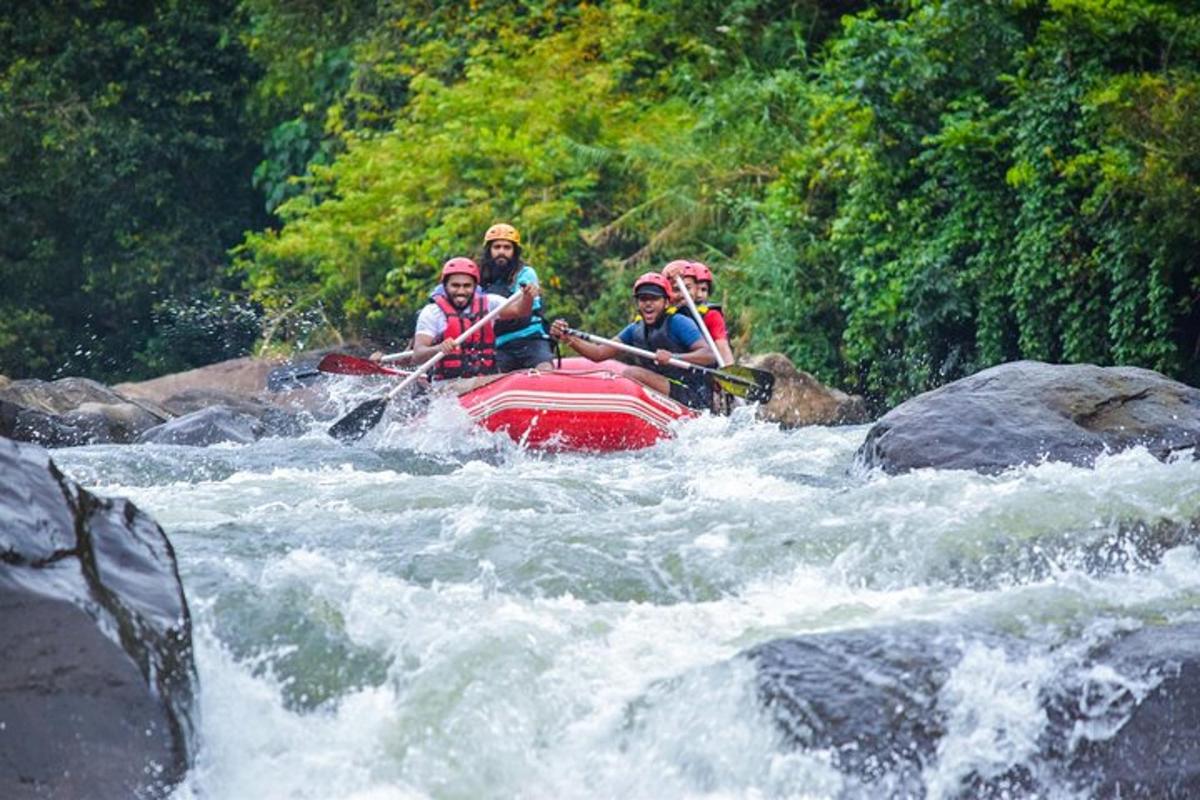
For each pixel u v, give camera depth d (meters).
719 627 13.27
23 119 65.75
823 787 11.22
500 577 14.73
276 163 67.12
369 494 18.75
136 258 67.44
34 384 35.06
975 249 40.12
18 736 10.73
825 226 43.50
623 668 12.48
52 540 11.32
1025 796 11.22
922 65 40.59
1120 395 21.25
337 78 66.19
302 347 54.81
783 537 15.30
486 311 29.48
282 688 12.31
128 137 66.69
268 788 11.47
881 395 41.66
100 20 68.50
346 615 13.12
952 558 14.69
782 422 36.78
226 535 15.77
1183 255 35.19
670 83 53.50
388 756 11.71
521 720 11.95
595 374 26.77
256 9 67.00
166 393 44.34
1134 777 11.21
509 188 50.28
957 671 11.61
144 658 11.05
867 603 13.73
